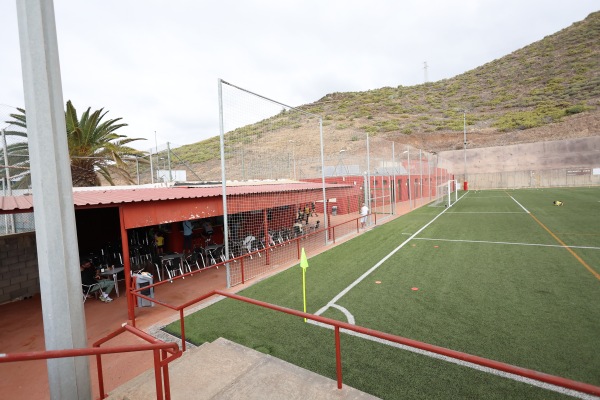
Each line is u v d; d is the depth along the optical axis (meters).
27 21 2.65
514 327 5.58
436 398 3.85
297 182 19.53
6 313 7.96
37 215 2.72
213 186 13.80
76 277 2.88
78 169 17.19
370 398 3.51
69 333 2.78
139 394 3.81
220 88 8.51
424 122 78.25
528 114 70.25
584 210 20.08
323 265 10.48
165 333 6.05
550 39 120.56
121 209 7.10
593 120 57.75
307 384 3.81
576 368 4.34
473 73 123.31
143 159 22.27
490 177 52.00
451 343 5.14
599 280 7.79
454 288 7.67
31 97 2.68
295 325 6.05
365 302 7.09
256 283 8.96
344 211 26.14
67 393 2.76
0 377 5.18
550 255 10.23
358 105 97.69
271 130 26.86
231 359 4.48
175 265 10.61
